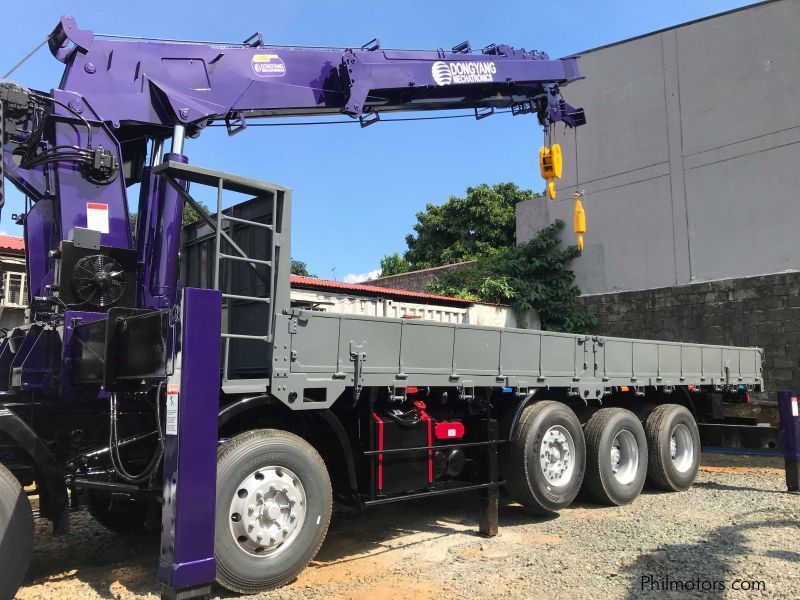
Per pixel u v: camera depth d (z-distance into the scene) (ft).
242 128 23.57
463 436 21.30
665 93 54.08
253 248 17.06
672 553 18.20
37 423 16.79
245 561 14.58
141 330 14.43
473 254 91.04
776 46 48.14
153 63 21.35
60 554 18.48
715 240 50.39
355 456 18.19
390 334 18.04
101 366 15.65
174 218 20.42
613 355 26.27
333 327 16.69
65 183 18.47
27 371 16.48
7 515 13.28
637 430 26.50
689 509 24.54
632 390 27.96
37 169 19.39
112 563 17.63
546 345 23.25
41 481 14.69
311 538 15.88
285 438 15.69
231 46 23.56
